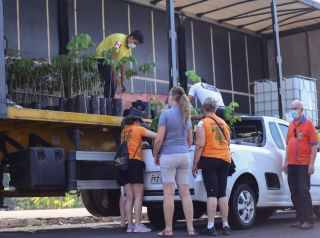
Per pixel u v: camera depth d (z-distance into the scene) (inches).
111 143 317.7
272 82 588.1
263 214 378.9
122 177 284.7
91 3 501.0
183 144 257.1
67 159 279.1
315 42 652.7
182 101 258.7
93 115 288.0
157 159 260.5
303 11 580.4
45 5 465.1
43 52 459.5
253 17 600.7
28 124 277.1
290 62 668.7
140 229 285.4
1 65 250.8
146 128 294.8
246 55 657.0
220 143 266.2
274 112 582.2
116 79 337.1
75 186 278.7
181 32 575.5
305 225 302.8
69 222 409.4
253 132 331.9
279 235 271.1
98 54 331.0
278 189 321.4
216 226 328.2
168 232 258.5
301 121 304.5
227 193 282.4
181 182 259.6
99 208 348.5
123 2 530.0
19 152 269.6
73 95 315.0
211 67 612.1
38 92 309.3
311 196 337.4
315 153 300.5
